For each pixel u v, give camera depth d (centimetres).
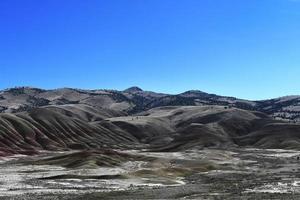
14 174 12588
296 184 9362
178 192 8444
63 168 14362
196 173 14100
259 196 7312
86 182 10775
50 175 12181
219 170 15288
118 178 11688
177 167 14938
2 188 9438
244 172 14075
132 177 11919
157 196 7950
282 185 9181
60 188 9569
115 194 8288
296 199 6788
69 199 7619
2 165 15788
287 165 16900
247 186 9225
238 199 7050
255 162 18825
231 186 9375
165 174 13000
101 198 7788
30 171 13488
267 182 10100
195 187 9362
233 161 19088
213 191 8488
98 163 14862
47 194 8344
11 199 7581
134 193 8375
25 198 7700
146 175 12444
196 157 19450
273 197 7131
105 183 10669
